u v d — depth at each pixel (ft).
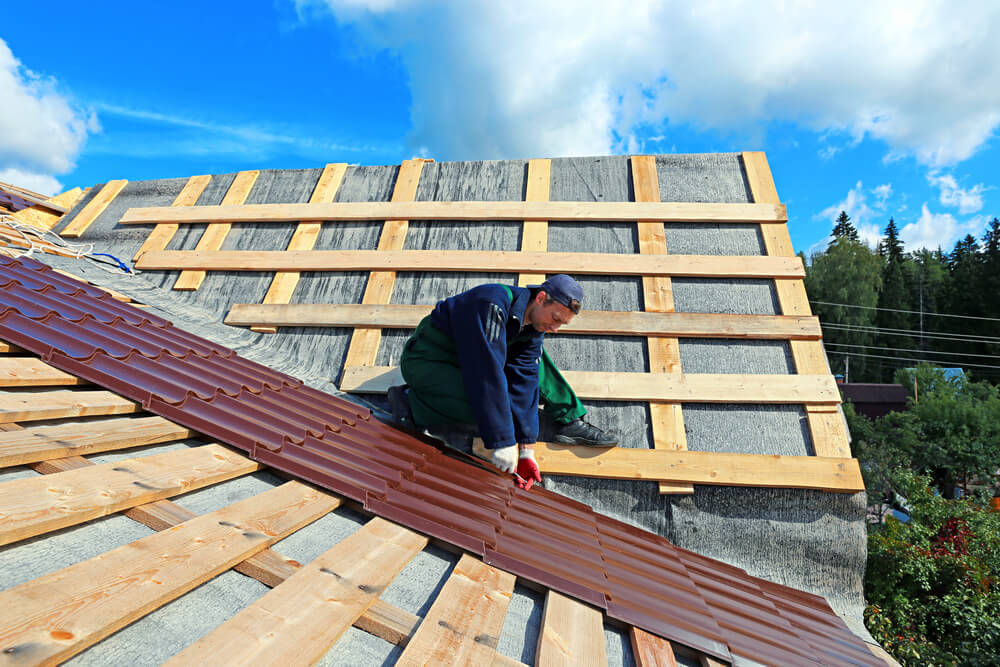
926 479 31.58
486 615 5.01
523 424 10.00
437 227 15.12
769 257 13.50
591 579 6.47
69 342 7.68
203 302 15.07
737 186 14.99
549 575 6.03
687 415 11.80
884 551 19.80
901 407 123.44
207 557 4.39
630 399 11.91
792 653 6.64
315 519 5.86
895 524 22.00
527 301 9.56
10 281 9.80
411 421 11.10
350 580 4.78
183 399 7.33
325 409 10.27
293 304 14.23
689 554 10.19
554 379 11.22
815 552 10.79
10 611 3.16
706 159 15.52
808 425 11.56
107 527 4.62
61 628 3.17
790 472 10.89
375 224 15.53
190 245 16.34
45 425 5.77
